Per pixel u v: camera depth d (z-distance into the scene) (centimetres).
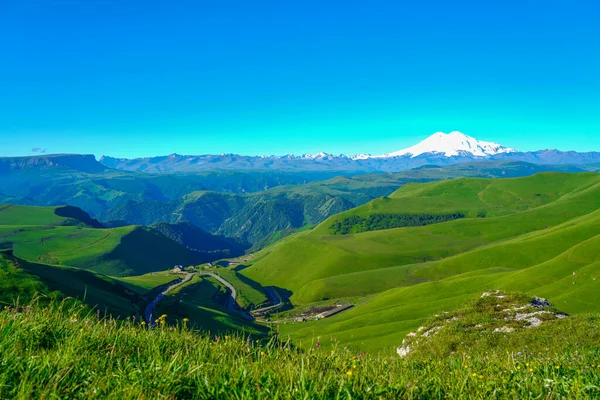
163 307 11375
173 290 18638
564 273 10431
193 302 16350
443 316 3291
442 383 663
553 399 609
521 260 18600
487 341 2412
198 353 680
